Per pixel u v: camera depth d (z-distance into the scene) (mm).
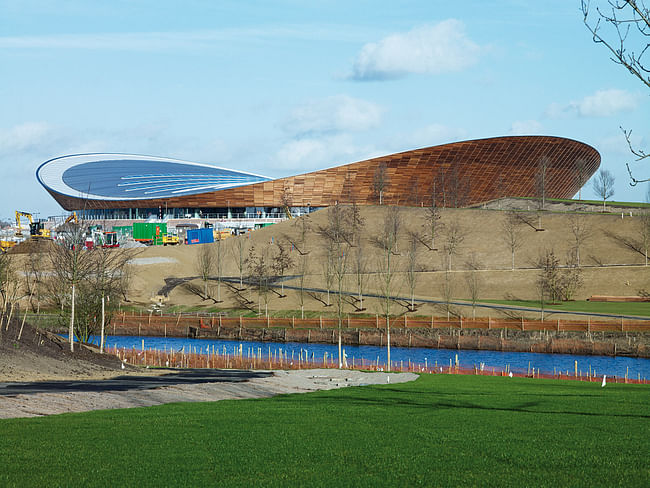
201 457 18188
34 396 28375
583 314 89750
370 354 78875
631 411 28828
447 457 18609
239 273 133375
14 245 130000
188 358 70250
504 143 177375
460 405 30859
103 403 28500
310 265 133625
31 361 41312
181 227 178875
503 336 83188
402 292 112688
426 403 31641
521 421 25281
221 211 192875
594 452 19375
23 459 17453
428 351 81188
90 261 63969
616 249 125062
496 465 17734
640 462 18078
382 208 163125
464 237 140250
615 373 63719
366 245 140875
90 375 40469
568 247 128875
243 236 155625
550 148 182375
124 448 19047
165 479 15867
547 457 18656
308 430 22641
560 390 39125
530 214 148750
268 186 184375
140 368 47969
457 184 172375
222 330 96625
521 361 72125
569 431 23062
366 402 31734
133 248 138250
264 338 93625
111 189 193625
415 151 176125
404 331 88312
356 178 181125
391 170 179125
